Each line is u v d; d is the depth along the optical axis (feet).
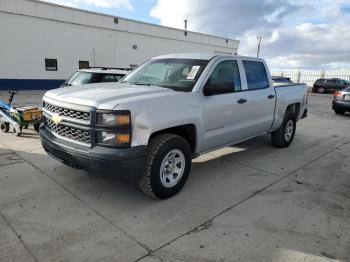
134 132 11.48
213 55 16.29
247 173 16.98
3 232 10.40
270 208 12.88
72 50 74.43
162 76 15.75
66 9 71.56
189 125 13.93
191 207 12.68
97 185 14.35
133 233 10.64
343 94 44.34
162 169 12.69
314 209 12.96
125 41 85.51
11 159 17.49
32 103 43.01
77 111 12.03
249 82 17.97
